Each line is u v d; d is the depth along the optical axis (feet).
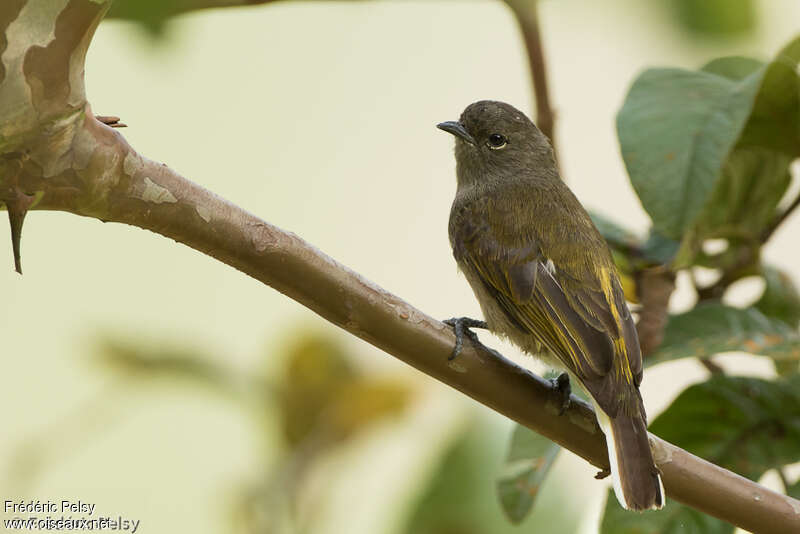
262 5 23.72
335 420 32.78
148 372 32.68
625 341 28.84
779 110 28.68
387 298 22.36
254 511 32.30
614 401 25.70
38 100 17.51
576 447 24.27
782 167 30.40
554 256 31.17
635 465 23.30
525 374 23.80
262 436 33.24
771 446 27.91
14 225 18.03
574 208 32.71
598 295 30.14
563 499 31.42
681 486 23.27
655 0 16.79
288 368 33.09
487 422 31.89
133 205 19.86
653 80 28.55
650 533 27.32
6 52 16.93
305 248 21.54
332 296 21.91
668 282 30.01
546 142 37.27
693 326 29.12
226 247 20.99
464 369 23.16
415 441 33.06
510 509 26.91
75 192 18.97
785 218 30.94
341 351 33.50
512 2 30.37
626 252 32.32
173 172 20.20
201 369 32.78
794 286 31.55
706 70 29.53
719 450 27.96
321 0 25.16
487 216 32.91
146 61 16.90
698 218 27.43
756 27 28.30
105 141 18.99
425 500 31.17
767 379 28.50
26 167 18.12
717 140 27.22
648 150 27.35
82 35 17.33
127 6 12.21
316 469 32.63
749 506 23.07
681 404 28.35
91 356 33.04
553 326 30.07
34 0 16.87
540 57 30.94
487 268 32.14
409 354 22.86
